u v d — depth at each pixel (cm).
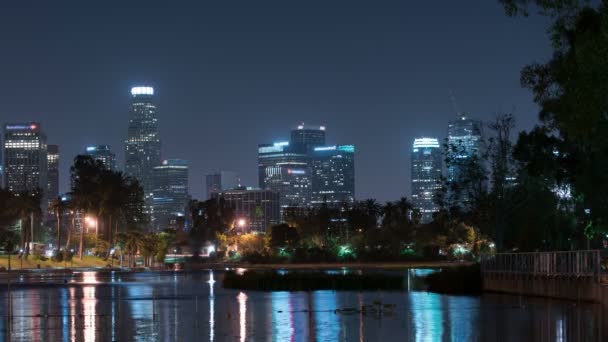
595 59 4256
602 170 8012
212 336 5534
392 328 5903
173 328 5988
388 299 8506
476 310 7094
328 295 9300
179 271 19225
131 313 7112
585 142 5997
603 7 4312
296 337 5469
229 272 11812
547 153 8831
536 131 8781
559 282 7994
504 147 11638
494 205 11638
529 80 5194
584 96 4416
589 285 7462
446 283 10012
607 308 6962
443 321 6291
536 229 11556
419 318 6519
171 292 10044
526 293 8706
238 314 6975
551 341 5159
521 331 5634
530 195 11338
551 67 5078
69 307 7750
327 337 5456
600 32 4256
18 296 9306
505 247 12181
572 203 11269
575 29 4438
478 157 11819
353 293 9625
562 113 4894
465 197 11919
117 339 5428
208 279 14188
